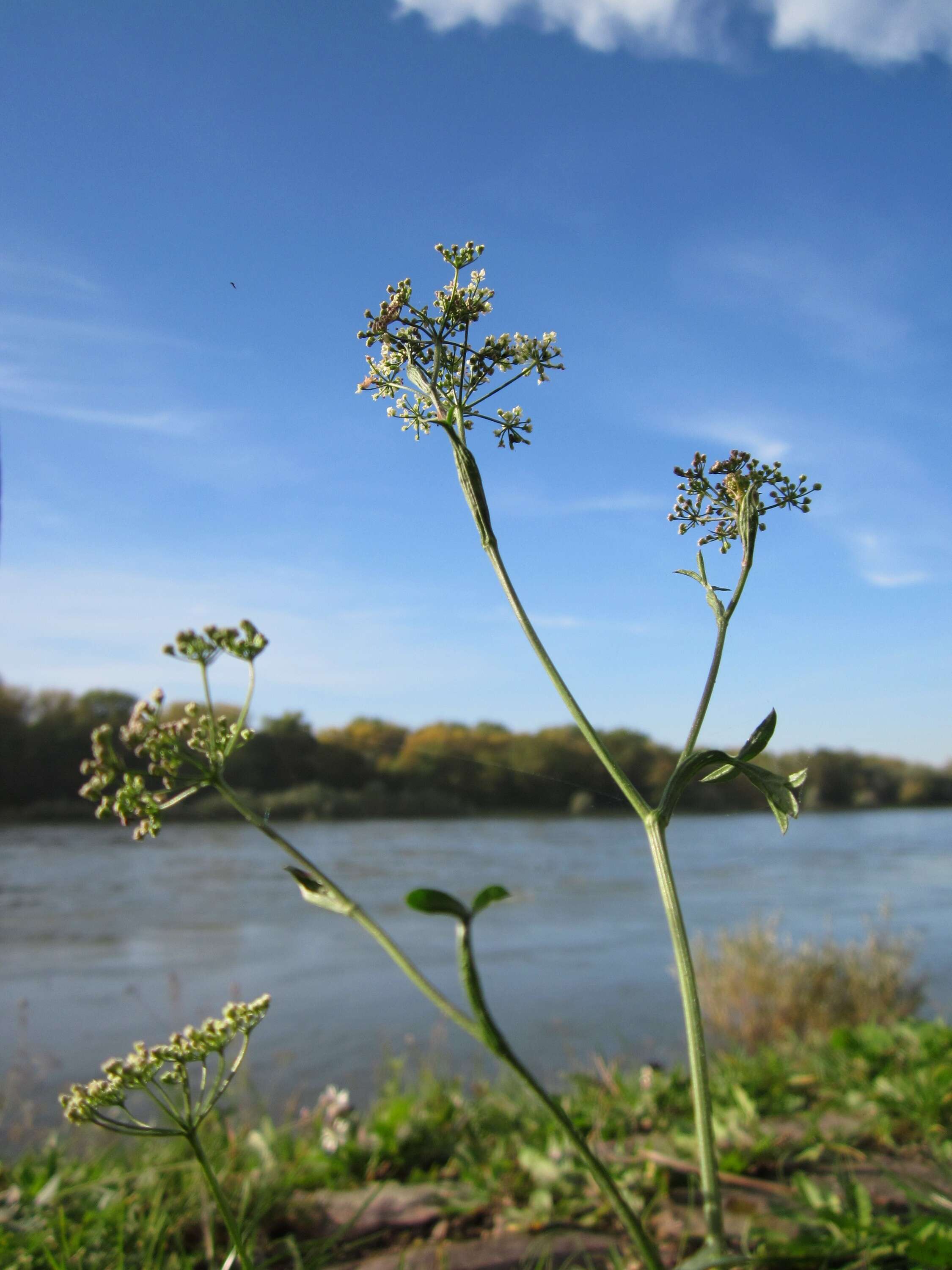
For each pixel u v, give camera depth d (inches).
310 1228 89.4
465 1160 103.3
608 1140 109.0
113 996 326.3
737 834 1072.8
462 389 54.0
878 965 267.7
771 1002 251.0
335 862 741.9
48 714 1011.3
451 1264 78.7
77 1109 43.1
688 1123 104.7
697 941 294.0
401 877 650.2
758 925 282.4
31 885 640.4
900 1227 70.1
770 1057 136.5
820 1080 129.0
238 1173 99.7
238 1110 140.9
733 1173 94.0
